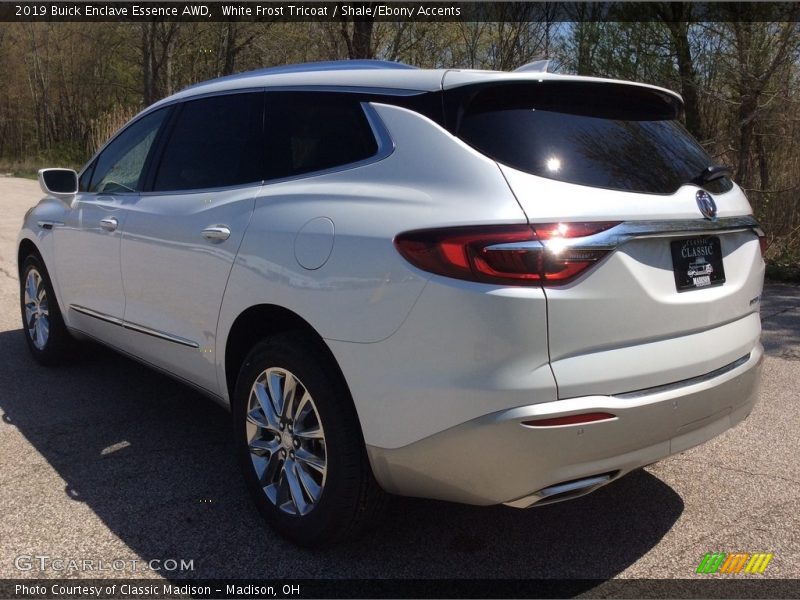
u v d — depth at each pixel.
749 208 3.14
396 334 2.48
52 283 4.82
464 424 2.37
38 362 5.23
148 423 4.19
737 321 2.92
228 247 3.12
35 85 47.72
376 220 2.60
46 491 3.34
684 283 2.63
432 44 17.94
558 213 2.37
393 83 2.88
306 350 2.78
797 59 10.55
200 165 3.62
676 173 2.80
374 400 2.56
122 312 4.02
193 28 27.69
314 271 2.72
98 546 2.90
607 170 2.59
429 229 2.43
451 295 2.36
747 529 3.12
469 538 3.02
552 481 2.38
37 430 4.05
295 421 2.88
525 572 2.78
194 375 3.52
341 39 15.75
